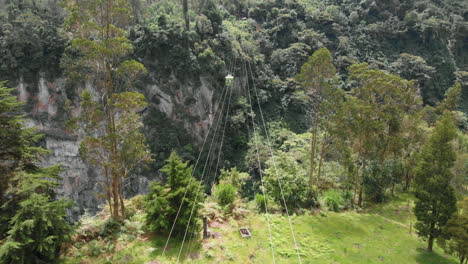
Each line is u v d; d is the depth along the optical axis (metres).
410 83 29.06
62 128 49.25
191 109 52.25
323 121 24.45
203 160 50.44
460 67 75.25
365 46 72.50
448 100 38.53
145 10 56.84
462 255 16.58
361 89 25.38
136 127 18.03
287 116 57.53
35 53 48.75
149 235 16.83
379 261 17.12
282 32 68.69
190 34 52.34
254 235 17.92
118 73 17.75
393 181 29.58
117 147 17.86
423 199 18.59
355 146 26.33
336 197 25.42
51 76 49.41
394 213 25.23
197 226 17.50
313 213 22.53
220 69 52.34
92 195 48.78
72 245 15.32
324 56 22.61
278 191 22.52
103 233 16.55
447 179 18.05
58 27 51.56
